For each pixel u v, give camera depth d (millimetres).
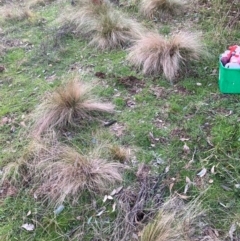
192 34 2562
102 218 1521
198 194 1559
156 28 2807
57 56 2639
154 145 1823
